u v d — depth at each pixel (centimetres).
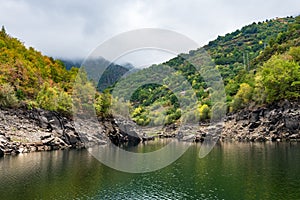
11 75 10825
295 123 10006
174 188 4519
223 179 4944
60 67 14788
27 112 9706
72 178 5144
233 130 11381
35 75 11975
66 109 10556
